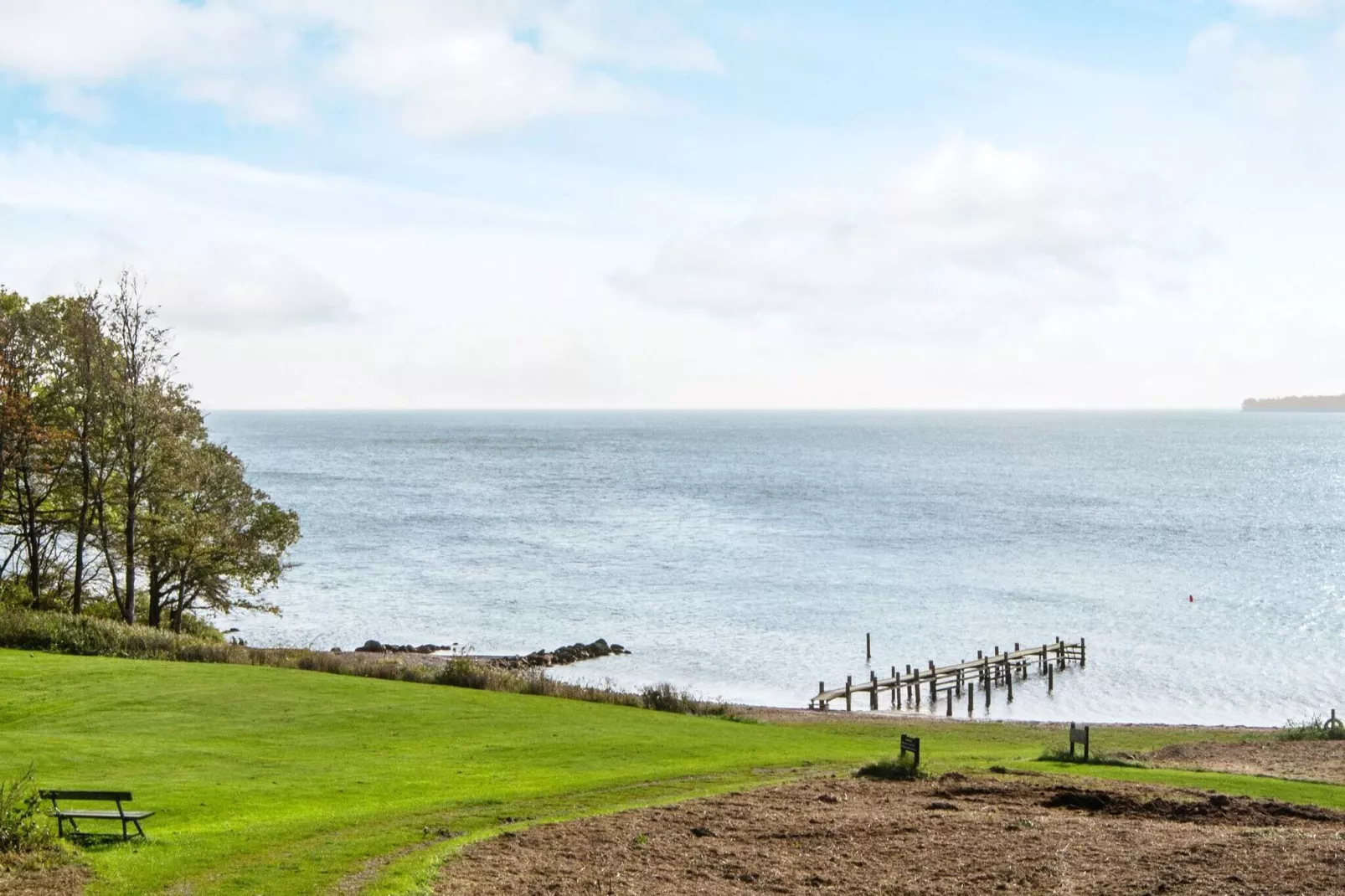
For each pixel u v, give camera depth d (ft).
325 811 70.59
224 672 126.72
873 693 175.22
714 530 381.19
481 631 225.76
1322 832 67.67
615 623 232.32
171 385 170.81
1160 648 207.51
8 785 71.72
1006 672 185.68
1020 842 65.82
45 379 171.94
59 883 53.62
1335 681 181.47
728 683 186.60
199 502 177.47
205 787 76.07
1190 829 69.00
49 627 140.97
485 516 426.51
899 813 73.41
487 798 75.56
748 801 76.69
